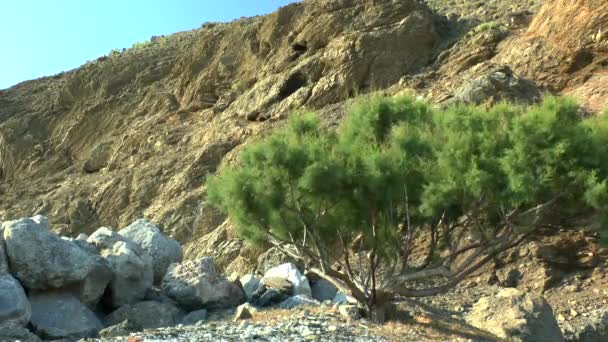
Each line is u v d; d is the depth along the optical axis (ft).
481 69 111.96
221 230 99.40
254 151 47.42
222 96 150.71
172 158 131.64
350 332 40.75
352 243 60.49
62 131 185.98
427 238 72.95
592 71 101.35
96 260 50.21
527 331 45.16
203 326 44.09
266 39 151.94
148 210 120.98
